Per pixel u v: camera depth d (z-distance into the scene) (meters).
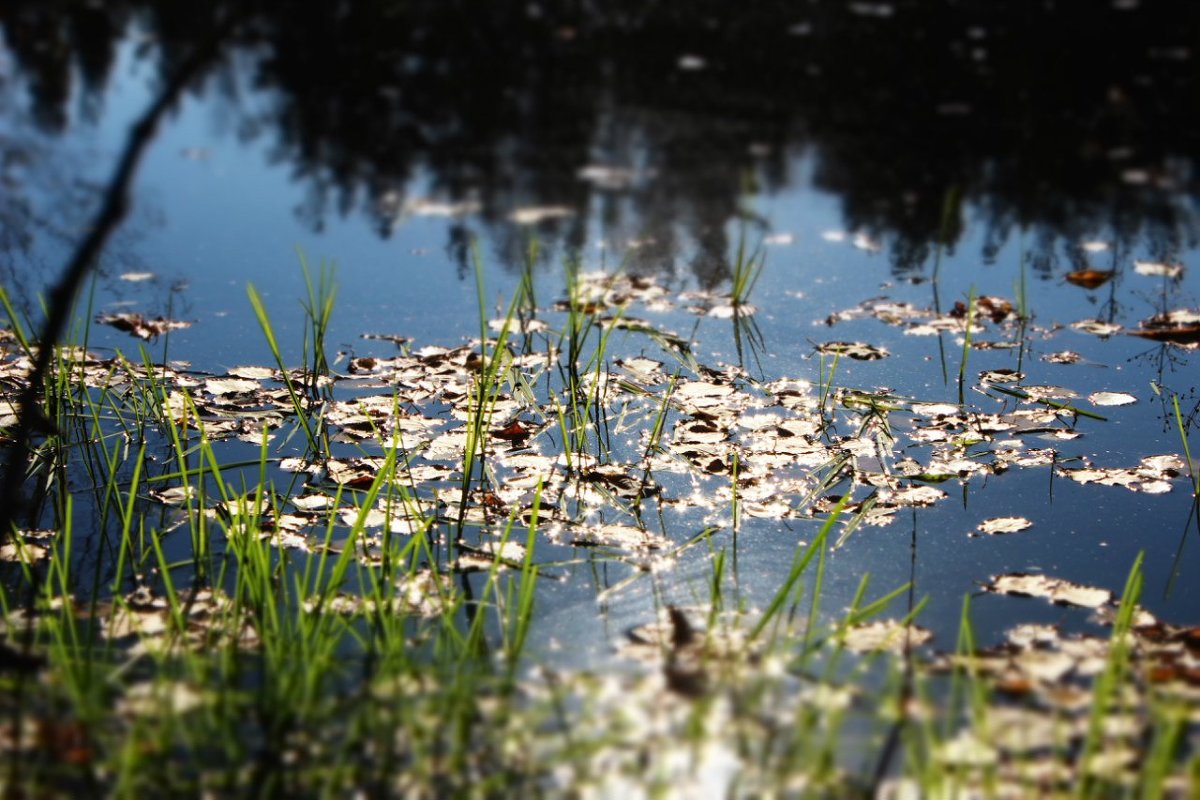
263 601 3.21
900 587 3.42
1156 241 6.92
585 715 2.73
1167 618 3.27
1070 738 2.64
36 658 2.77
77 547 3.55
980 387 4.93
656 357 5.26
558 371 5.08
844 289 6.17
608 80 10.79
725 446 4.36
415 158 8.44
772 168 8.41
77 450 4.20
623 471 4.16
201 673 2.85
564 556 3.58
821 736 2.66
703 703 2.79
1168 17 13.48
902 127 9.52
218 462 4.16
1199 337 5.45
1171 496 3.98
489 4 13.66
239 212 7.21
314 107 9.73
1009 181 8.15
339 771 2.51
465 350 5.27
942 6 13.97
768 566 3.54
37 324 5.36
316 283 6.09
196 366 5.04
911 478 4.13
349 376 4.96
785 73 11.15
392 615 3.17
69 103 9.55
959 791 2.45
